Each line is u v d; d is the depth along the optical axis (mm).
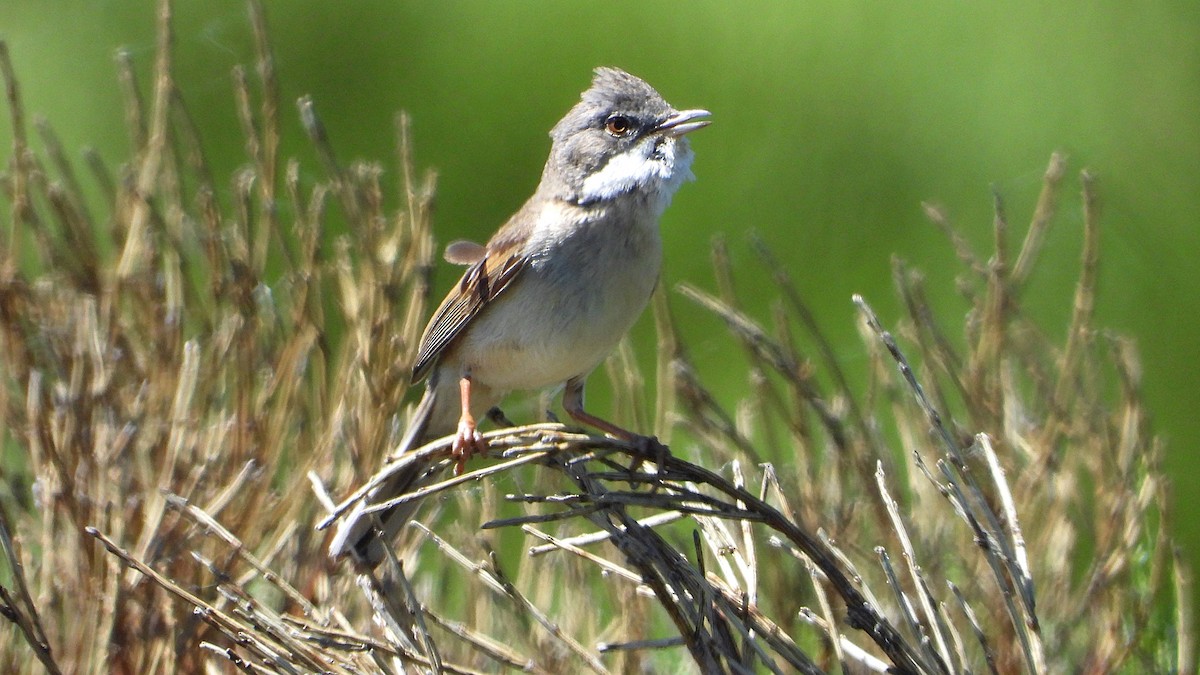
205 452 8797
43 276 9297
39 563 8641
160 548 8375
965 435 8664
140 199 9297
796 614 8414
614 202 9867
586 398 15805
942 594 8375
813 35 16766
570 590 8914
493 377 10078
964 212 15914
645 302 10039
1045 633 8266
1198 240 15625
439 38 17078
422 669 7676
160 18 9539
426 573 9625
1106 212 15727
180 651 8281
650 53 16859
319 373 9242
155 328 9141
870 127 16500
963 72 16469
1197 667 8414
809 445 8719
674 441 13570
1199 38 16297
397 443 9984
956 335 13500
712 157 16688
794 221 16328
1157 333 15578
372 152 16578
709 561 9117
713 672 7375
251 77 16750
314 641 7551
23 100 16734
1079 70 16297
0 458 8727
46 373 9031
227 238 9703
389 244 9461
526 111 16656
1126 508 8430
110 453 8477
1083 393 8781
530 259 9734
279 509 8766
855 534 8578
